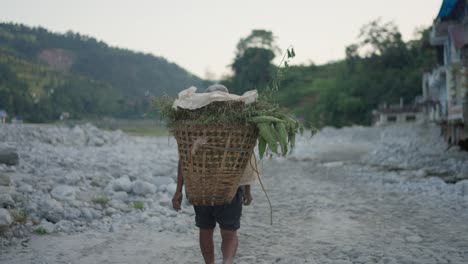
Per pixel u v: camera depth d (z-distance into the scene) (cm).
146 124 5288
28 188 710
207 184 324
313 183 1063
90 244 505
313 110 8625
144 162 1346
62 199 681
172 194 806
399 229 577
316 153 2380
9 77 16962
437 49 2516
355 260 447
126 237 539
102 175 950
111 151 1794
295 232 574
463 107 1420
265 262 448
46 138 1964
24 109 12088
